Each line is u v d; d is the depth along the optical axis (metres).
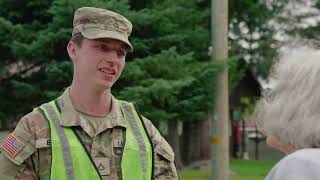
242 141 23.84
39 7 11.02
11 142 2.74
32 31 10.91
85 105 2.84
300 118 1.78
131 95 10.06
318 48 1.97
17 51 10.49
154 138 2.98
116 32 2.82
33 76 11.39
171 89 10.16
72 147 2.76
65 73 10.44
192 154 19.20
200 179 14.12
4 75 11.56
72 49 2.89
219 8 9.49
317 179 1.63
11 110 11.59
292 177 1.66
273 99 1.88
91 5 9.80
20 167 2.72
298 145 1.78
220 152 9.22
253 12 16.03
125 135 2.89
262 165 17.94
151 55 10.97
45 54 10.62
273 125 1.83
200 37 11.79
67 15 10.06
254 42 18.12
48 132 2.77
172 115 10.86
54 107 2.87
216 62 9.52
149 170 2.88
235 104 23.27
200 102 10.98
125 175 2.82
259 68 18.34
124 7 10.08
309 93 1.78
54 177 2.72
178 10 11.21
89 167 2.76
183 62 10.84
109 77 2.82
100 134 2.83
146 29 11.01
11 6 11.08
